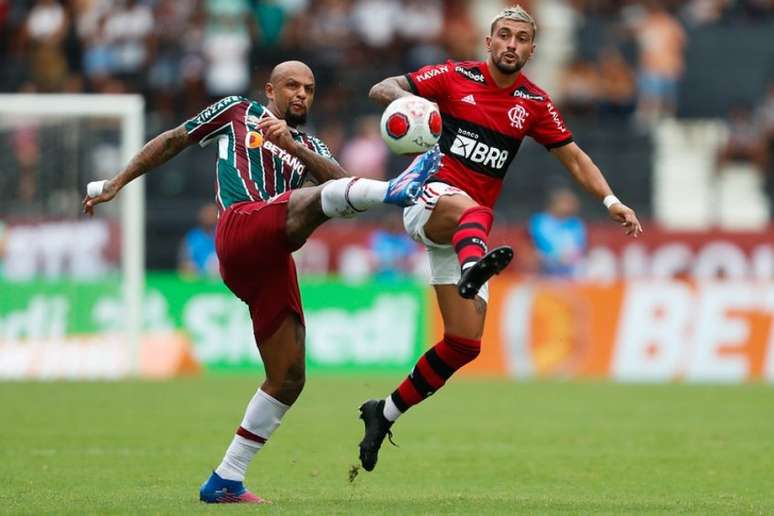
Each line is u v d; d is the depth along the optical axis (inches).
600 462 1456.7
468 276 995.9
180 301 2760.8
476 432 1747.0
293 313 1102.4
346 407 2041.1
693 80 3846.0
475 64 1214.9
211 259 2967.5
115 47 3565.5
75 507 1075.3
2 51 3708.2
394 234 3034.0
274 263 1083.3
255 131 1115.3
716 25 3912.4
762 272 3235.7
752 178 3612.2
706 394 2313.0
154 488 1222.3
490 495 1200.2
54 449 1529.3
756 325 2714.1
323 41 3602.4
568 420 1895.9
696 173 3599.9
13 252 2620.6
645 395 2290.8
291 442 1621.6
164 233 3334.2
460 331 1154.0
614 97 3673.7
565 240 2947.8
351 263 3179.1
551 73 3860.7
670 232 3257.9
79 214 2625.5
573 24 3897.6
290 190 1077.1
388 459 1476.4
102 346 2635.3
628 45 3838.6
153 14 3585.1
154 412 1936.5
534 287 2775.6
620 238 3270.2
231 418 1861.5
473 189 1210.0
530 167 3481.8
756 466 1425.9
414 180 1006.4
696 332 2726.4
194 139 1130.0
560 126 1232.8
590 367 2753.4
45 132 2605.8
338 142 3408.0
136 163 1124.5
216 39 3516.2
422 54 3646.7
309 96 1132.5
